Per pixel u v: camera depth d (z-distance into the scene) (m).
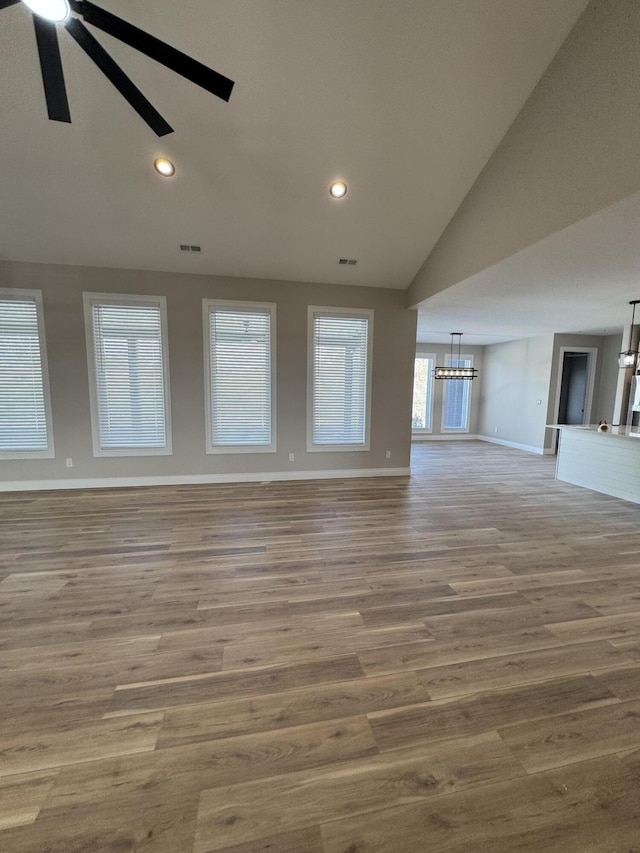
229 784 1.32
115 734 1.51
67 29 1.66
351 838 1.17
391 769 1.38
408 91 2.98
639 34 2.10
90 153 3.37
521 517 4.05
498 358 9.27
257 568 2.86
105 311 4.80
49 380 4.75
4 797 1.27
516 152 3.13
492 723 1.57
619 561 3.04
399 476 5.81
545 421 7.84
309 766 1.39
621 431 5.00
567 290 4.36
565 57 2.59
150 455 5.09
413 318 5.63
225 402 5.22
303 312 5.29
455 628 2.19
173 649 1.99
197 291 4.97
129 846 1.14
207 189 3.74
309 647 2.02
